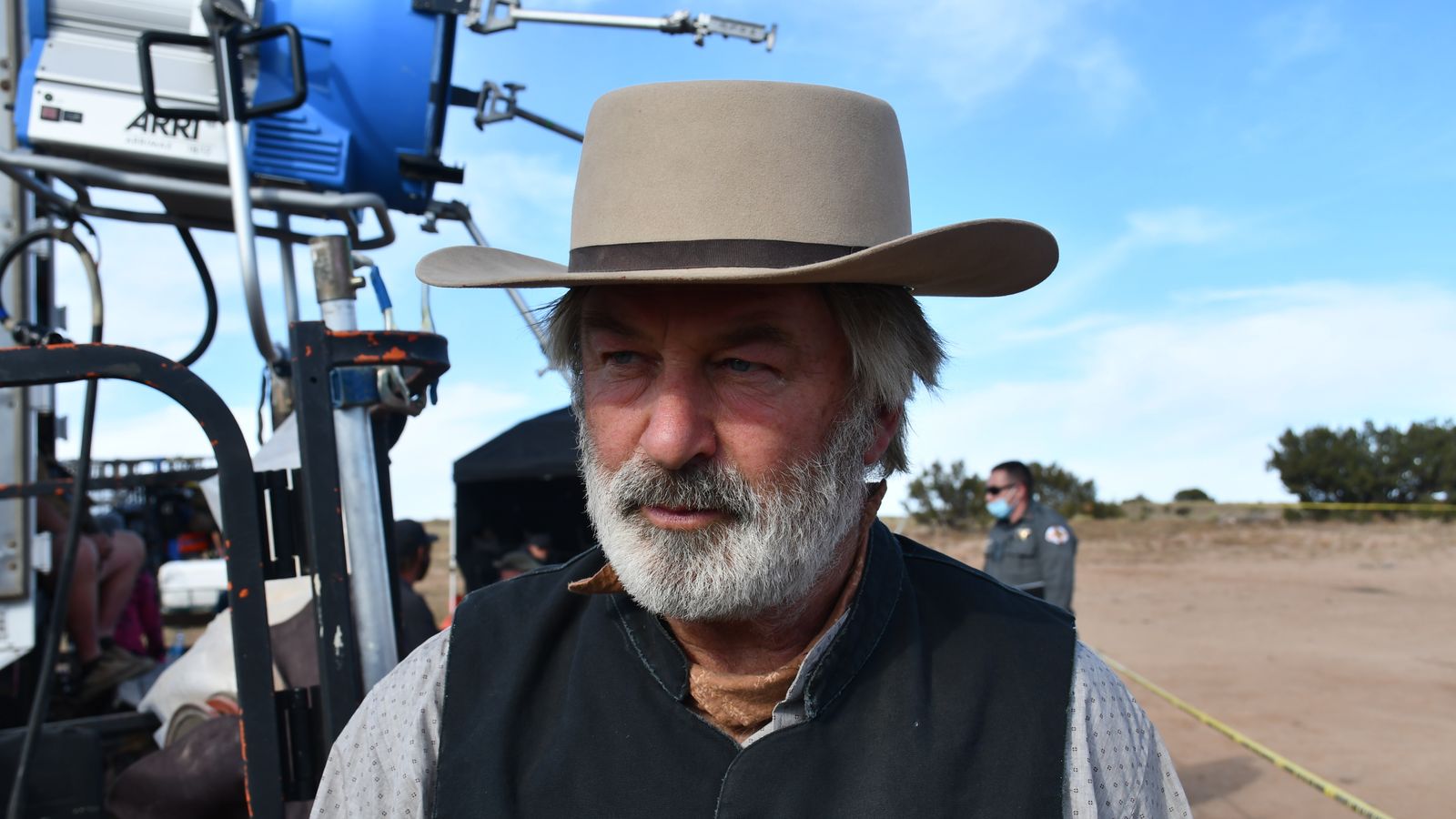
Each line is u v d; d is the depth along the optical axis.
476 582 8.70
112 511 9.09
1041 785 1.26
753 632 1.38
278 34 2.35
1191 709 7.47
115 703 4.15
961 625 1.41
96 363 1.69
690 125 1.34
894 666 1.35
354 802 1.37
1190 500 38.44
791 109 1.35
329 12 2.59
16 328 2.53
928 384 1.56
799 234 1.33
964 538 30.23
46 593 3.66
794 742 1.28
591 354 1.38
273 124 2.51
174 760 2.42
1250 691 8.23
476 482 8.80
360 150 2.63
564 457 8.21
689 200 1.33
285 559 1.84
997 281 1.51
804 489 1.32
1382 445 34.31
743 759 1.27
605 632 1.39
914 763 1.26
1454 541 23.38
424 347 1.94
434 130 2.76
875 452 1.49
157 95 2.47
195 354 2.83
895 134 1.48
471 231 3.26
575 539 8.81
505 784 1.29
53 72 2.43
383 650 1.89
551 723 1.36
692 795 1.26
